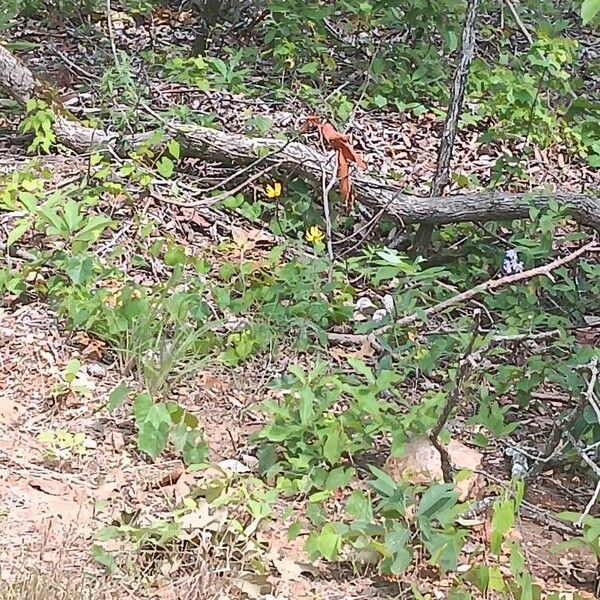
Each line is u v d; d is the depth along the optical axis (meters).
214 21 8.58
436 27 7.95
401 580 3.36
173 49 8.21
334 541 3.31
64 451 3.88
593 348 4.80
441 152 6.15
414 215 6.02
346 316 5.17
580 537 3.70
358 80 7.88
